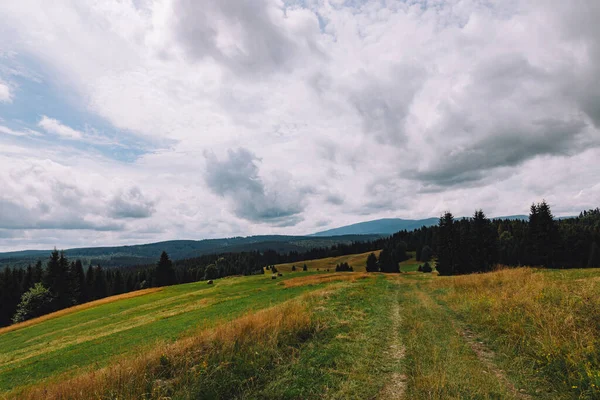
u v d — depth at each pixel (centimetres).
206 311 2638
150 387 662
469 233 6309
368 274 4778
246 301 2828
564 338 727
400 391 605
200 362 754
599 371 566
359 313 1365
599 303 884
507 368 683
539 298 1062
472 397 557
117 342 1950
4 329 4719
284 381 679
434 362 727
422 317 1225
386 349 856
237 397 635
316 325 1091
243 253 18550
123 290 9756
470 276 2308
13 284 7038
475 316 1131
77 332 3147
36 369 1634
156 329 2127
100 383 682
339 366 747
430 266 9756
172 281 9650
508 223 10112
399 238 15650
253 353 795
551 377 620
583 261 6581
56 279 7125
